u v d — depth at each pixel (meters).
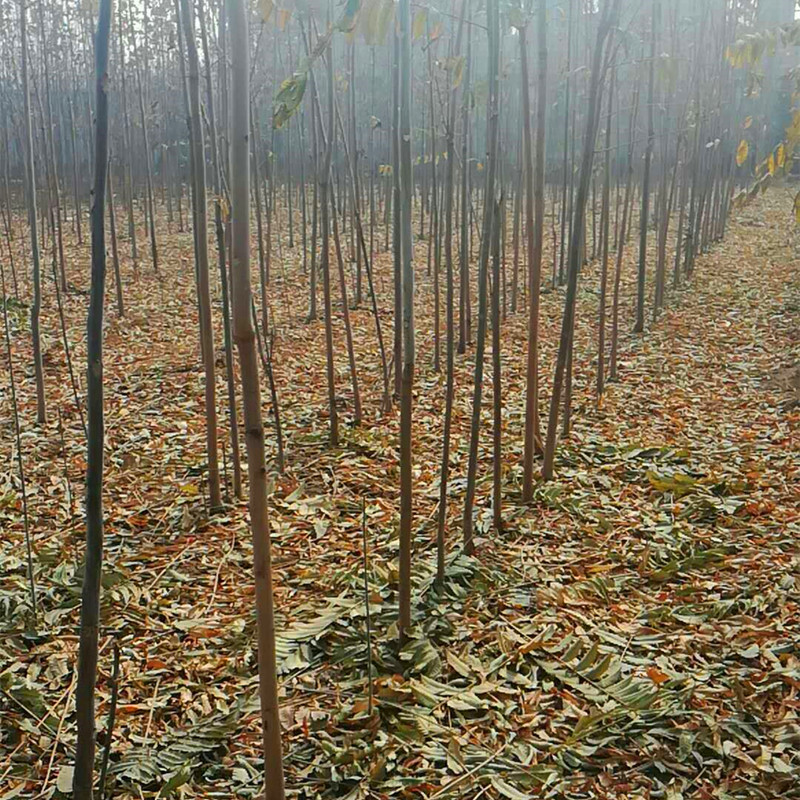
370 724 3.04
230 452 5.95
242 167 2.09
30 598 3.86
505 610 3.82
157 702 3.17
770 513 4.82
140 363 8.27
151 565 4.30
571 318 5.08
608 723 3.03
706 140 13.88
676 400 7.21
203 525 4.77
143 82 16.45
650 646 3.52
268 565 2.33
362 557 4.33
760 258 14.28
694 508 4.89
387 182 12.38
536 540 4.55
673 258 14.09
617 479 5.43
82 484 5.36
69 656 3.47
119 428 6.43
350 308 10.70
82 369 8.08
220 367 8.15
